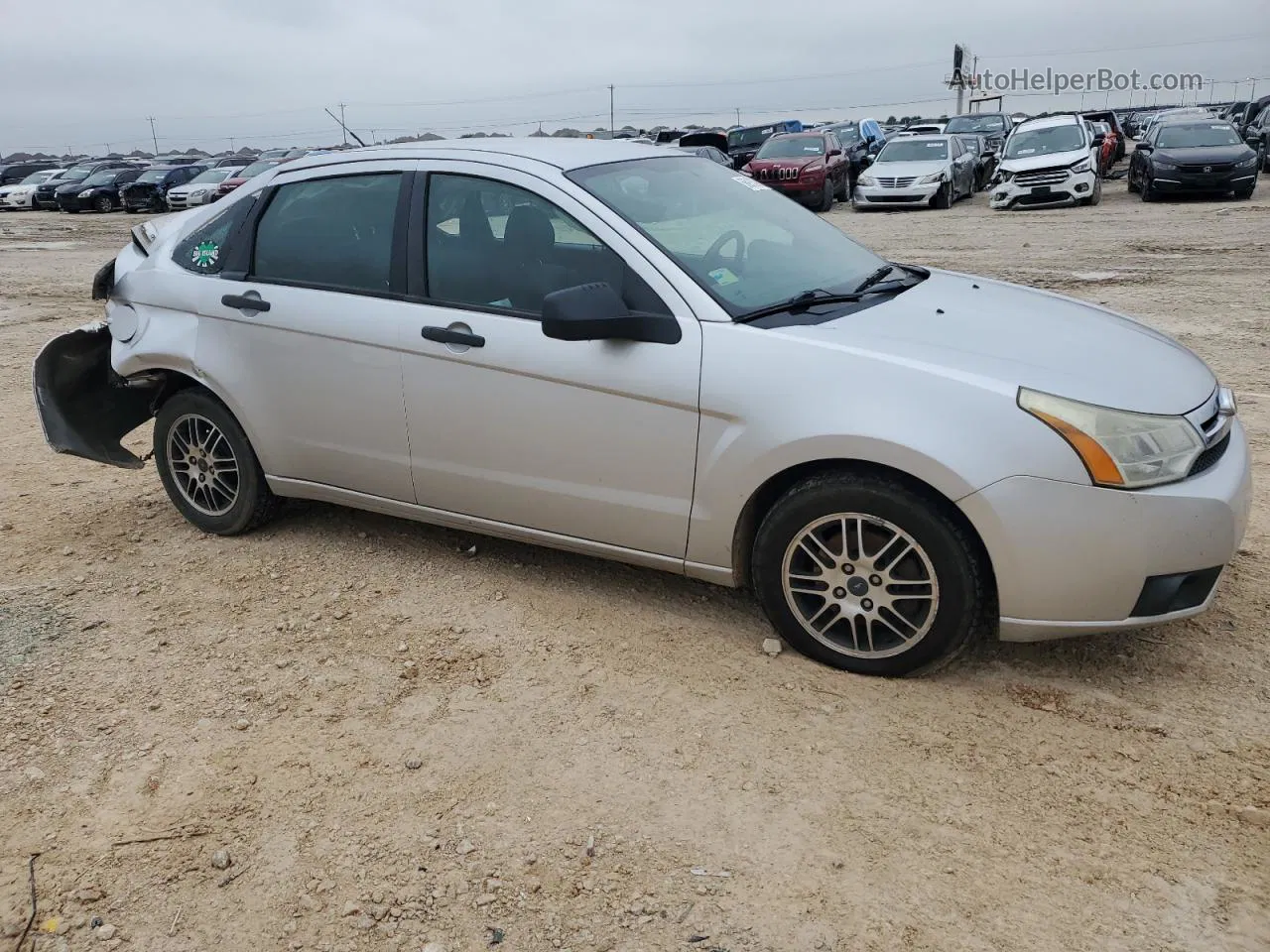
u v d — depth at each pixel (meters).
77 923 2.59
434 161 4.10
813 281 3.90
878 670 3.43
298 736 3.31
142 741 3.31
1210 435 3.22
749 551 3.66
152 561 4.73
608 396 3.61
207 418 4.75
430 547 4.71
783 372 3.32
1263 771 2.91
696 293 3.53
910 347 3.32
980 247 14.14
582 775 3.04
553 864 2.70
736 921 2.48
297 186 4.45
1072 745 3.07
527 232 3.84
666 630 3.86
